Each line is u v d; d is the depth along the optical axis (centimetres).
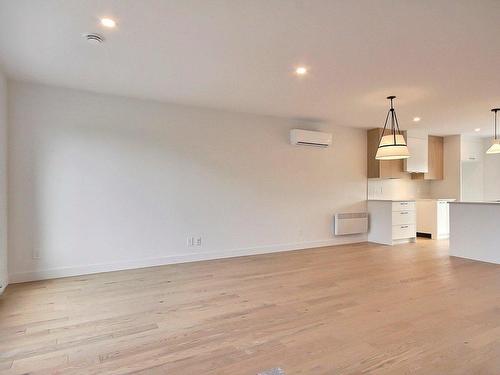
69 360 203
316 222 601
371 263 468
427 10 221
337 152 627
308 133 566
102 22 239
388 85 379
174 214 464
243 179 521
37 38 264
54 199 388
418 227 729
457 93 409
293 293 332
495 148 524
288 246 568
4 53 293
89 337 234
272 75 349
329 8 220
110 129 420
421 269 433
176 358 205
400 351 213
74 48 284
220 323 258
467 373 187
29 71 338
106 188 417
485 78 354
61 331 244
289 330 246
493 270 429
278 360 203
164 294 330
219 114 500
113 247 422
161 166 454
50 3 213
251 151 529
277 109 498
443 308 289
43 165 383
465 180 785
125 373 188
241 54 296
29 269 375
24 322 260
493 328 248
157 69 333
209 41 270
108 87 392
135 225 436
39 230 380
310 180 593
